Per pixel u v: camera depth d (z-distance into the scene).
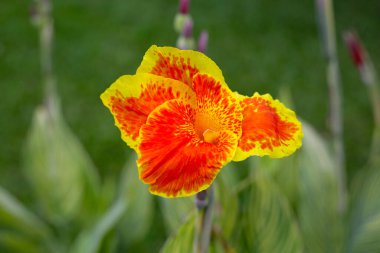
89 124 1.59
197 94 0.49
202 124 0.50
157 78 0.49
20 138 1.54
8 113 1.62
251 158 0.89
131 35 2.01
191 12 2.19
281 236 0.70
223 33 2.08
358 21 2.24
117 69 1.83
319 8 0.78
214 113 0.49
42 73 1.78
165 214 0.80
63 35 1.98
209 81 0.49
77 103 1.67
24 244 1.03
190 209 0.78
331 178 0.83
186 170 0.47
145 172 0.47
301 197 0.84
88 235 0.93
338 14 2.28
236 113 0.49
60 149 1.01
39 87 1.72
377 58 2.01
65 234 1.08
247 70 1.87
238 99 0.49
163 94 0.49
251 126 0.48
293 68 1.90
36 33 1.96
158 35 2.02
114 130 1.58
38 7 0.93
